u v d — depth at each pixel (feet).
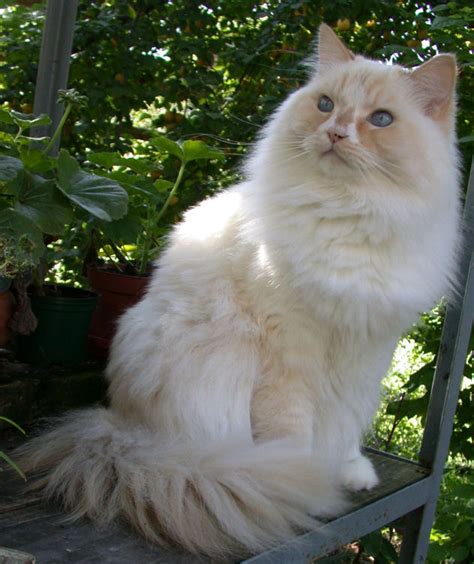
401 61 4.35
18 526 2.25
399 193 2.62
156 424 2.70
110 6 4.81
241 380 2.69
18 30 4.67
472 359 3.93
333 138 2.60
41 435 2.74
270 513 2.31
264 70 4.86
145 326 2.84
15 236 2.74
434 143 2.72
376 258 2.62
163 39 4.84
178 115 4.81
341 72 2.80
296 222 2.65
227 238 2.88
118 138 4.68
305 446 2.68
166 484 2.33
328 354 2.70
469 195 3.01
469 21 3.83
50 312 3.20
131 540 2.24
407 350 5.68
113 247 3.64
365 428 2.97
